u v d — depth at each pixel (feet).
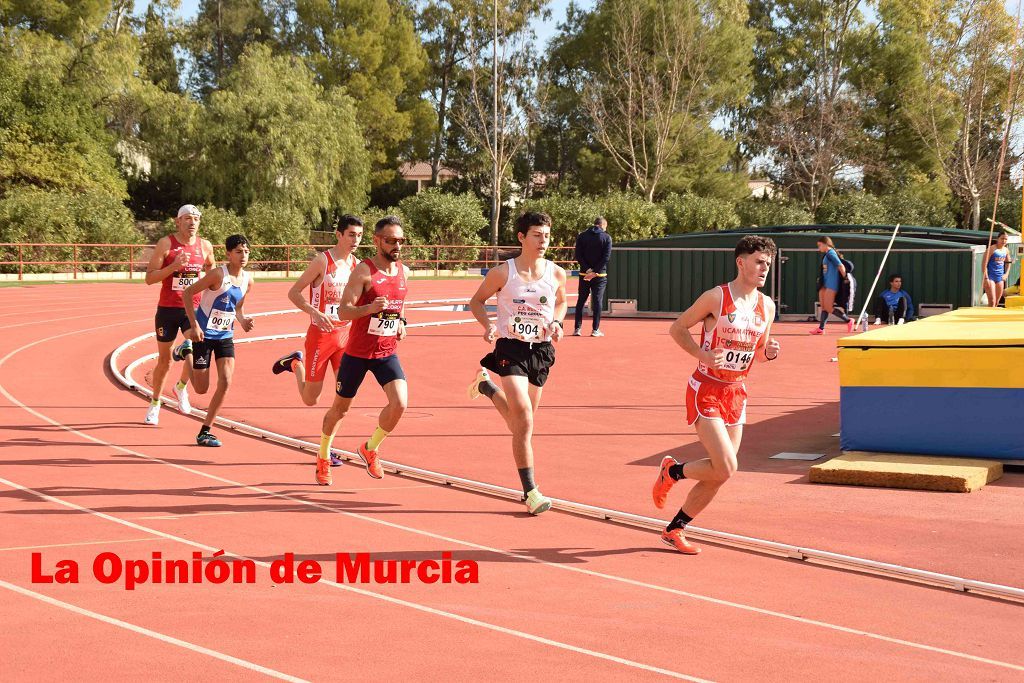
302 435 47.98
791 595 26.07
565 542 30.81
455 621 23.65
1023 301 69.97
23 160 218.79
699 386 29.14
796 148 307.58
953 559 29.19
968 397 41.22
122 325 106.22
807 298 116.16
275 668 20.61
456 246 232.12
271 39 343.05
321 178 255.91
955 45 273.75
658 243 123.54
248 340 92.58
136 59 261.03
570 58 341.21
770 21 358.84
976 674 20.86
